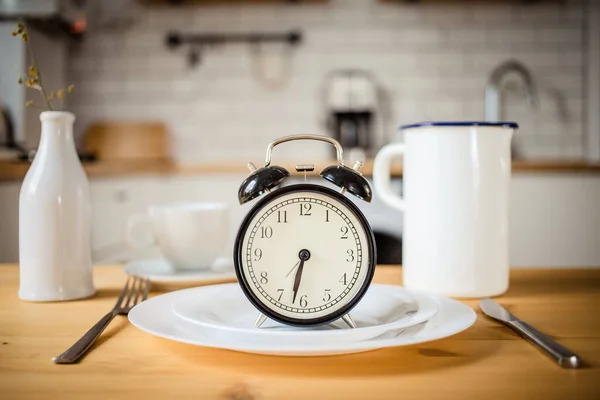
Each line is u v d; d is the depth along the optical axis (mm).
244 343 476
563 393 429
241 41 2752
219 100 2766
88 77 2725
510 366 477
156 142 2688
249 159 2766
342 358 496
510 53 2744
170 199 2154
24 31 688
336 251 565
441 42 2744
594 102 2707
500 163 697
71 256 684
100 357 498
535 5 2732
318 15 2750
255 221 564
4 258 2074
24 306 658
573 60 2736
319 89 2754
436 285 695
